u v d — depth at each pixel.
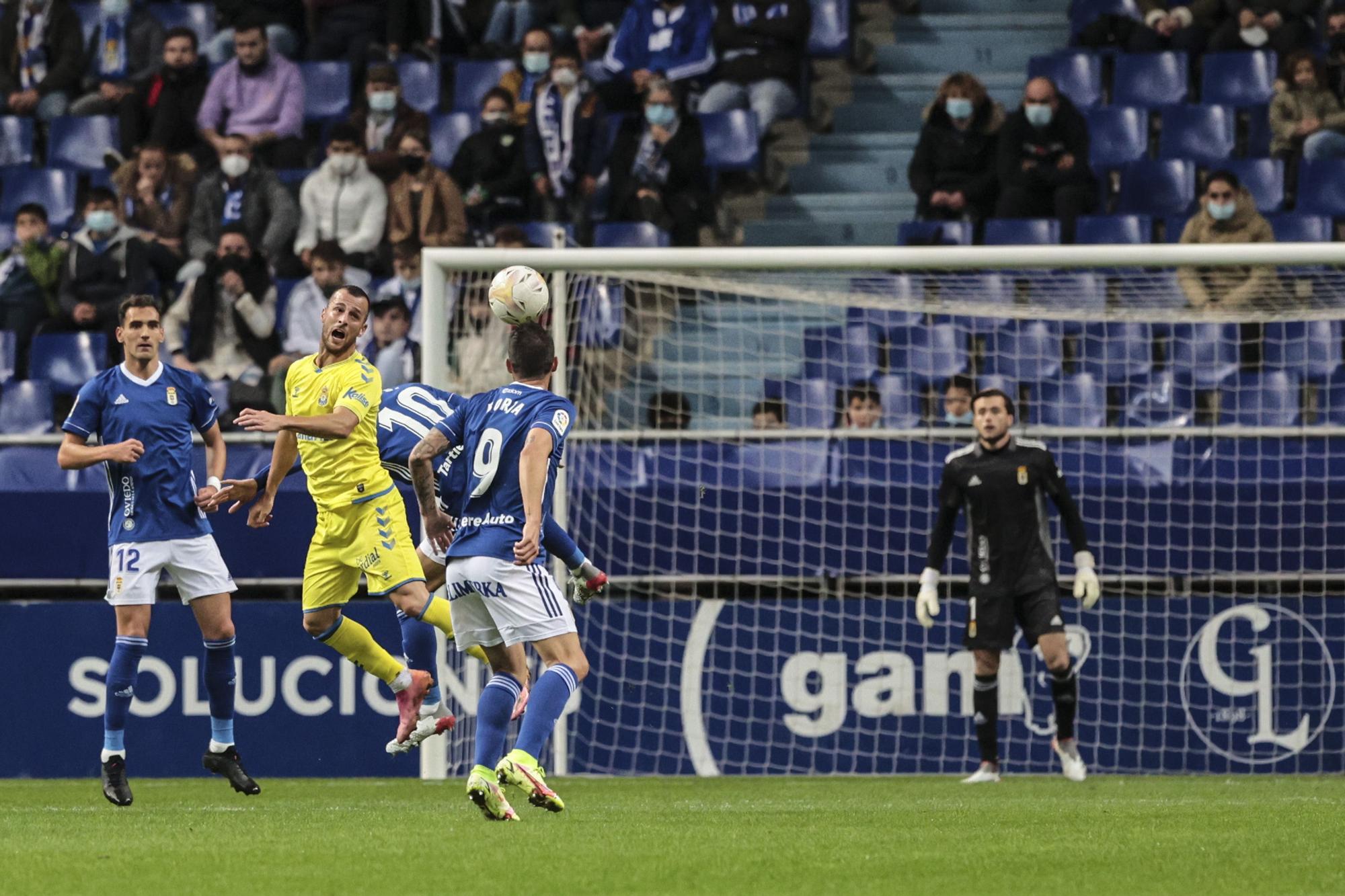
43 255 49.28
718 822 22.59
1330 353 42.62
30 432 46.25
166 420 25.73
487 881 16.12
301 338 45.38
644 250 34.88
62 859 18.05
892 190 53.16
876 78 55.34
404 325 43.38
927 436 37.47
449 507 28.75
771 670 36.56
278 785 33.28
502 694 20.98
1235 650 35.94
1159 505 36.69
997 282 43.72
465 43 58.84
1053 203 48.94
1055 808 25.52
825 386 44.00
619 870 16.92
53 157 56.81
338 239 49.19
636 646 36.91
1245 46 53.62
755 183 53.59
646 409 43.31
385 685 36.19
